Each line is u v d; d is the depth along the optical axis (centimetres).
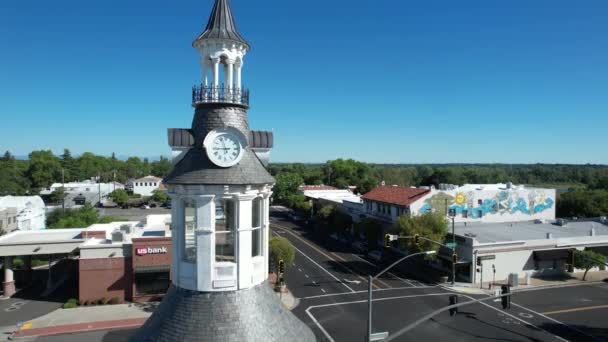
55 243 5528
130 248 5325
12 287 5519
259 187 1491
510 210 8206
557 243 6481
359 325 4356
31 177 18700
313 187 14788
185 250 1491
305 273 6512
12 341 4028
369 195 9231
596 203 10050
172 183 1434
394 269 6800
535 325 4419
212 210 1419
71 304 5025
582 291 5666
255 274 1493
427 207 7612
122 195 15262
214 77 1520
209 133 1412
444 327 4328
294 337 1502
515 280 5916
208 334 1357
